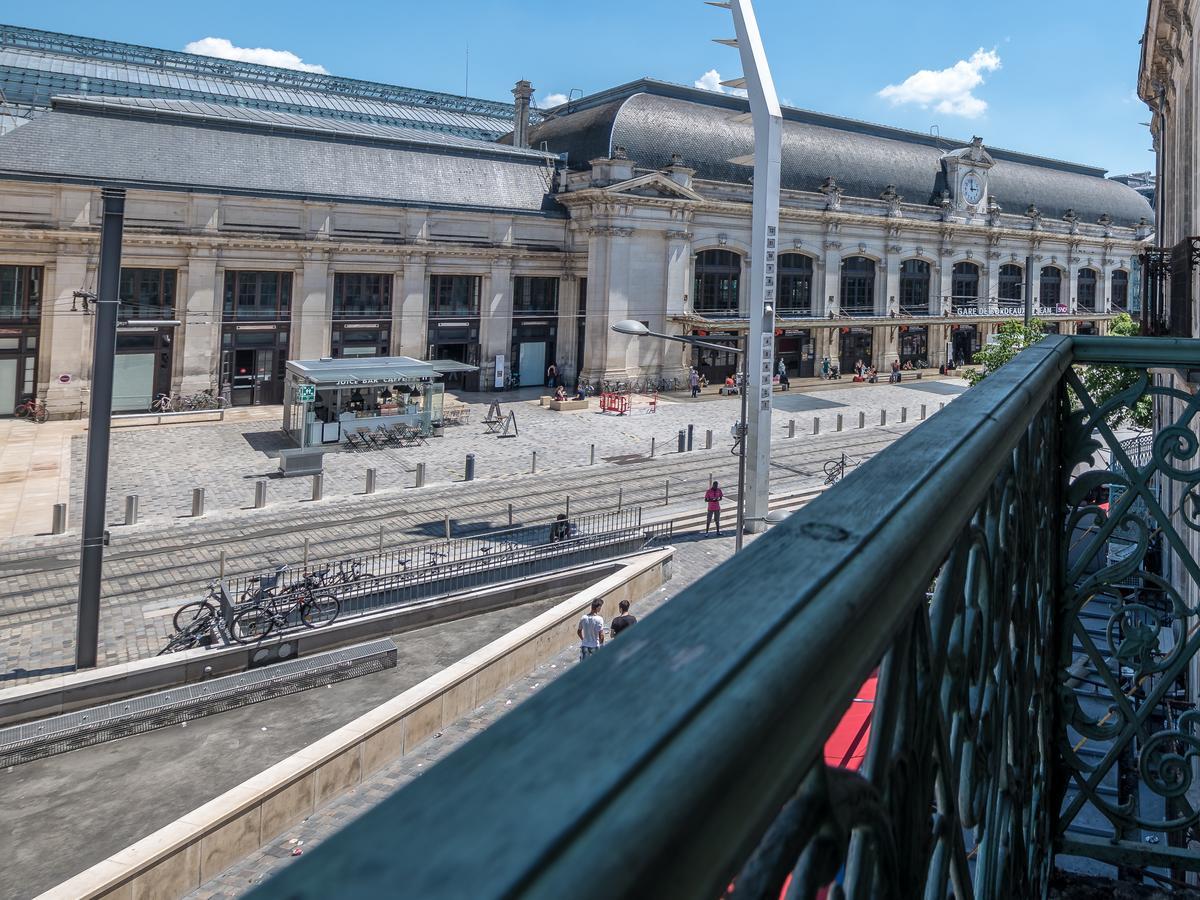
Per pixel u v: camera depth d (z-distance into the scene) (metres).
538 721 0.68
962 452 1.63
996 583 2.18
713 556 29.03
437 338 56.88
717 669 0.76
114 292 18.70
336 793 14.41
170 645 20.11
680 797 0.63
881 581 1.03
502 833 0.54
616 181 58.00
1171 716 10.99
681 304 61.44
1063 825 3.93
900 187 74.12
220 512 31.16
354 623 21.73
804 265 68.50
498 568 25.73
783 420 52.25
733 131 65.50
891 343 73.19
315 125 55.28
